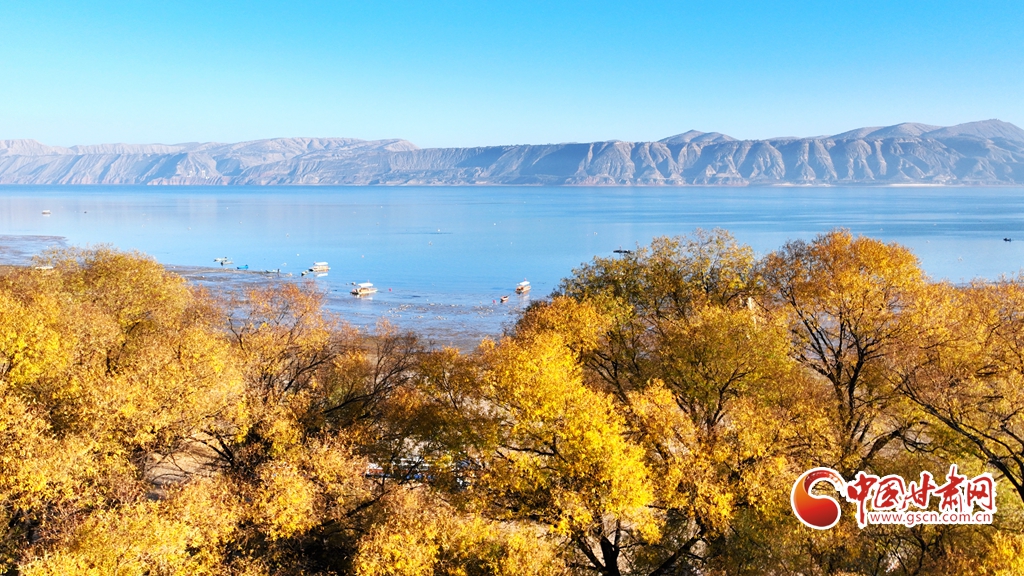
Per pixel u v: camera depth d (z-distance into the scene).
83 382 27.30
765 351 30.14
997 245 164.75
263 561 24.83
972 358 28.09
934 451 28.31
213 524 23.05
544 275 136.75
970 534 24.34
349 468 27.14
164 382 27.86
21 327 28.91
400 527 23.27
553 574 23.34
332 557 26.72
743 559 24.45
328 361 38.94
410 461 32.91
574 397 25.75
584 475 24.27
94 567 19.28
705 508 24.09
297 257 163.00
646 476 25.47
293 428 30.30
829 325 38.69
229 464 31.00
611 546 26.22
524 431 26.34
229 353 33.62
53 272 48.22
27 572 18.78
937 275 119.50
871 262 33.53
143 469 30.20
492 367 29.16
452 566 23.55
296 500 24.08
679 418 27.09
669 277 42.38
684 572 27.94
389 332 51.69
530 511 25.50
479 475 27.38
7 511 23.75
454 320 92.88
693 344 31.17
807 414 27.62
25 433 23.22
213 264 147.50
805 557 25.02
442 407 30.14
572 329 35.53
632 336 37.91
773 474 24.81
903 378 27.47
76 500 23.36
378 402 36.28
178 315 44.03
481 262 156.38
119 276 45.75
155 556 20.41
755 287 40.44
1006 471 23.56
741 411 27.28
